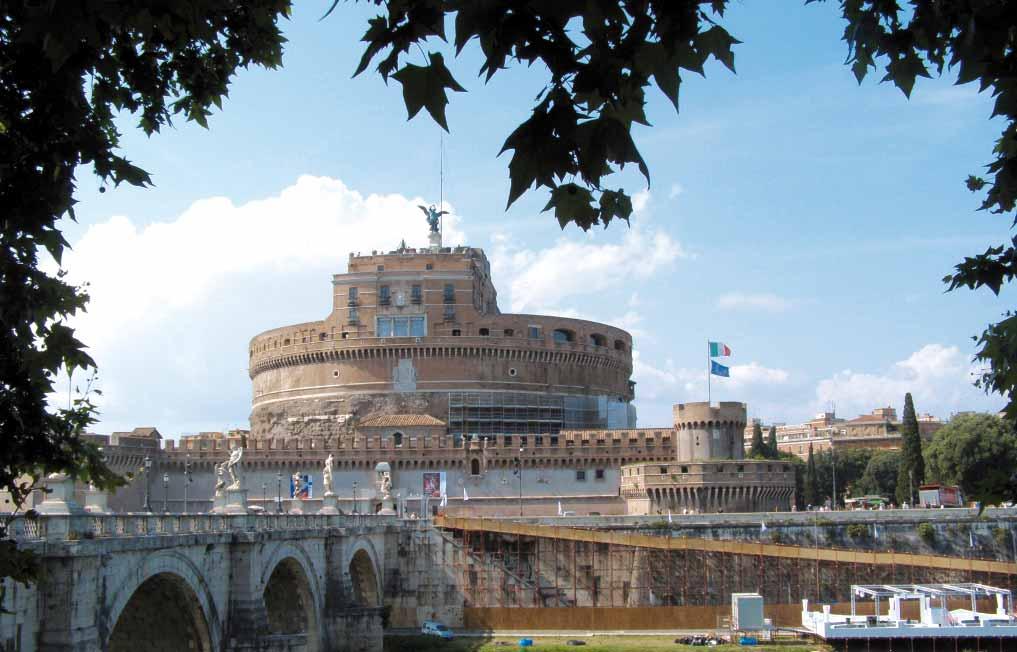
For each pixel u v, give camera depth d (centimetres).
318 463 14850
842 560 10812
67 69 1474
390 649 9194
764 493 13212
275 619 7562
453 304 16400
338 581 8069
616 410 17225
